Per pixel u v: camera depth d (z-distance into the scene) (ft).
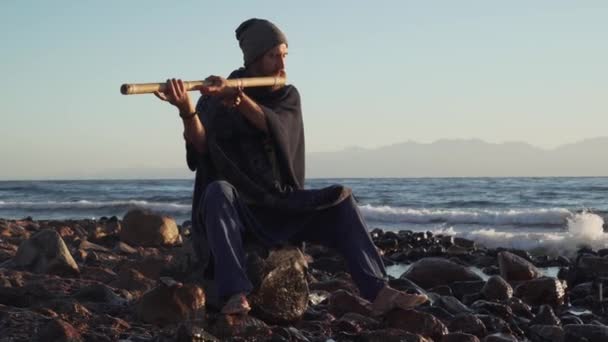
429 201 109.09
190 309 15.34
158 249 30.96
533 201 108.37
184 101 13.96
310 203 15.01
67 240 31.63
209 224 14.57
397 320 15.80
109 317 15.60
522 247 42.24
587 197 114.52
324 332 15.94
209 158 15.20
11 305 17.35
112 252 29.63
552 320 18.72
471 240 43.68
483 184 171.22
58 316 15.80
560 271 29.17
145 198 125.18
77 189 183.11
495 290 21.67
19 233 36.55
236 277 14.35
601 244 41.27
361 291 15.57
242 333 14.44
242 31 15.40
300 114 15.31
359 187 157.69
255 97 15.05
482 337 16.99
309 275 24.64
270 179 14.90
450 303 19.77
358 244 15.40
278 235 15.15
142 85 13.39
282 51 15.20
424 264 25.17
